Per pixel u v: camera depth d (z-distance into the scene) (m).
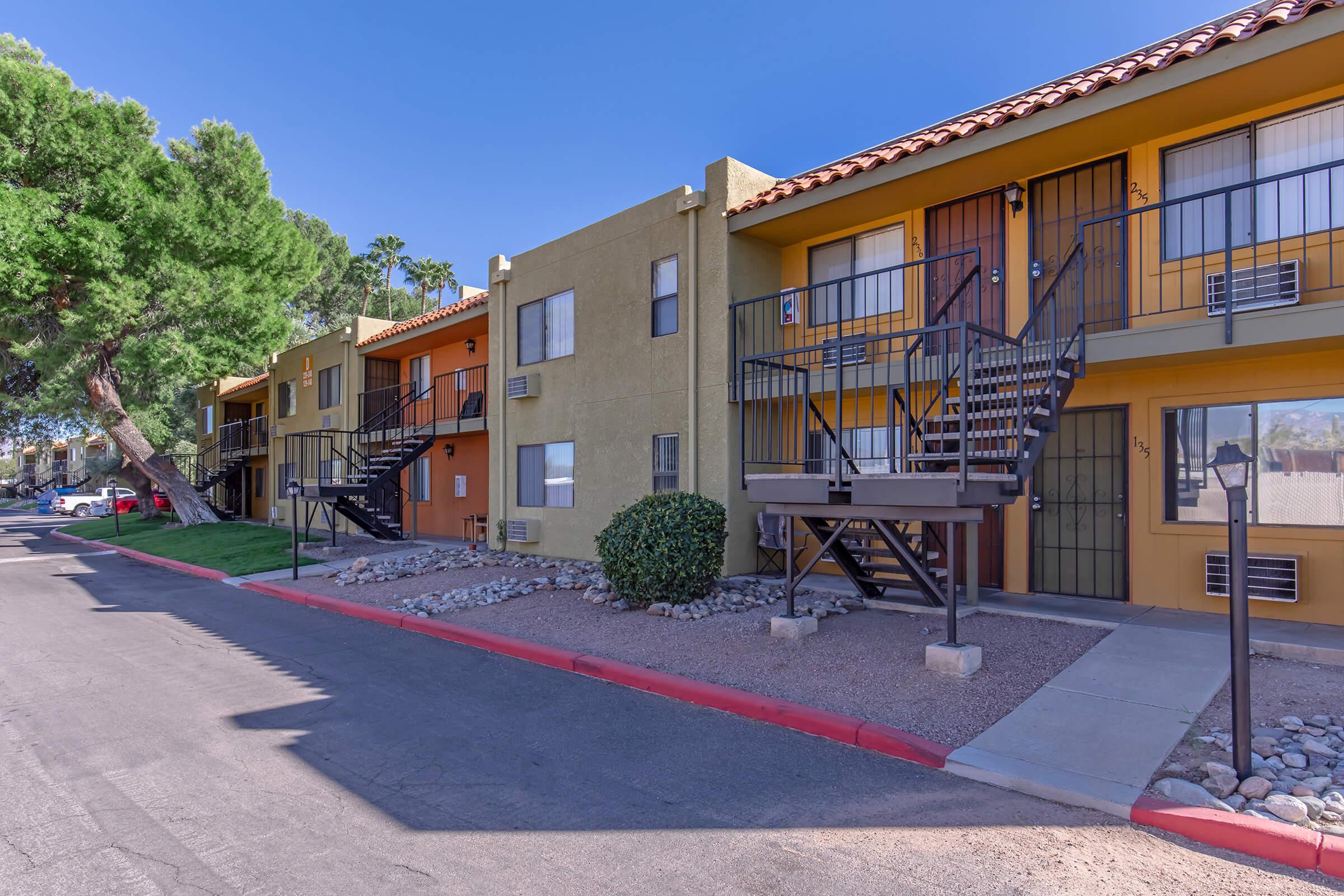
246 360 22.22
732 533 10.70
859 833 3.93
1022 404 6.36
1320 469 7.38
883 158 9.09
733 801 4.34
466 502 18.42
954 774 4.69
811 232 10.95
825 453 10.16
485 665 7.58
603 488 12.67
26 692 6.69
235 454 28.47
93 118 19.00
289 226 23.67
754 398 10.56
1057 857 3.66
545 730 5.60
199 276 19.81
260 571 14.65
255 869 3.61
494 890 3.41
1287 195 7.38
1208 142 7.88
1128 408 8.55
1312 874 3.49
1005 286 9.27
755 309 11.08
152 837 3.95
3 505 50.28
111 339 21.16
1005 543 9.41
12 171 18.34
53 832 4.01
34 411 22.08
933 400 8.60
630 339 12.23
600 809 4.26
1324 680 5.81
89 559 18.30
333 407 21.95
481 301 16.23
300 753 5.17
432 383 19.58
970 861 3.62
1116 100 7.40
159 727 5.71
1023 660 6.54
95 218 18.53
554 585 10.90
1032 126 7.98
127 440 23.30
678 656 7.23
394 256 51.47
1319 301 7.14
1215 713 5.27
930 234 9.95
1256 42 6.56
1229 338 6.82
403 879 3.52
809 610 8.41
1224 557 7.61
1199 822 3.83
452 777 4.73
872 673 6.37
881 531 7.32
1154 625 7.39
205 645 8.59
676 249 11.50
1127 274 8.35
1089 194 8.69
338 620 10.09
